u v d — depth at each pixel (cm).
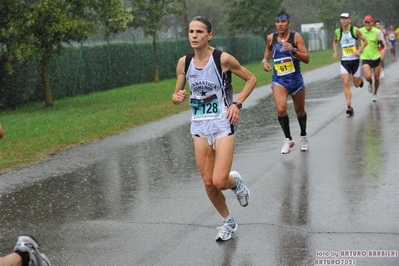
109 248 1137
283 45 1767
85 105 3916
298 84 1834
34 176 1814
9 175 1842
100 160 2016
